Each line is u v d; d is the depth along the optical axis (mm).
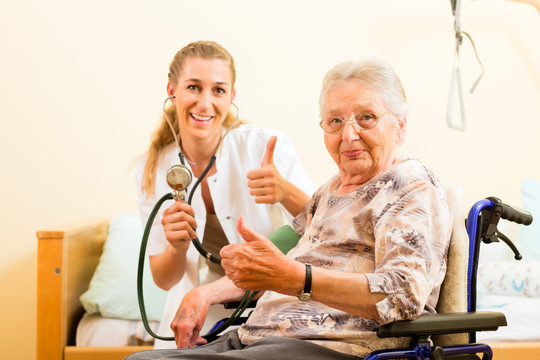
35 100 2652
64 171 2658
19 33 2654
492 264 2371
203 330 1690
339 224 1286
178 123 1815
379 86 1305
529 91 2879
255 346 1144
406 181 1215
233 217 1794
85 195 2668
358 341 1165
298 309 1228
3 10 2648
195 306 1426
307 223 1503
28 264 2623
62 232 1947
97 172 2676
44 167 2650
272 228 1819
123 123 2689
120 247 2303
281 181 1629
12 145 2637
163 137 1827
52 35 2666
